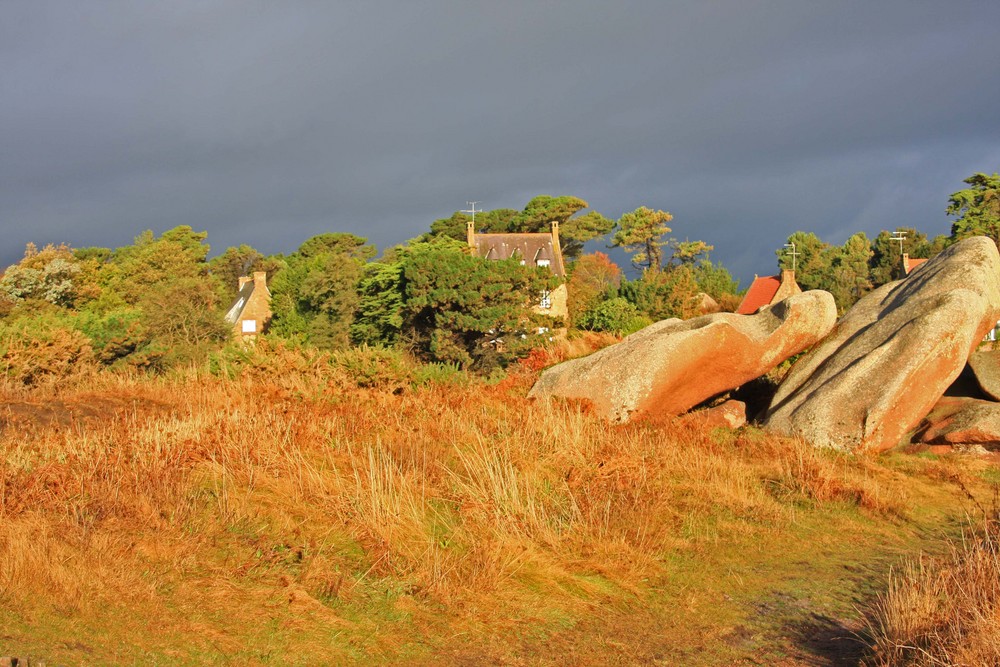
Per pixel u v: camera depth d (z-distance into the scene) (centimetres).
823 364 1568
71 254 6281
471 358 3894
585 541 888
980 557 724
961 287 1505
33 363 1670
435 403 1371
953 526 1034
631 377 1475
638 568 844
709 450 1275
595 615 743
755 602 780
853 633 697
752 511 1030
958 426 1412
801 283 7231
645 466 1098
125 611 632
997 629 599
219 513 836
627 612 753
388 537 816
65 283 5703
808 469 1175
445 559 802
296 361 1677
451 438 1166
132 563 705
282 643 627
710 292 5597
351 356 1662
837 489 1109
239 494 891
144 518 796
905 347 1405
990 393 1498
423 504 916
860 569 872
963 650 580
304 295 4972
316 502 888
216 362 1742
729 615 748
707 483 1102
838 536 981
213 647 607
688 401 1542
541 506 934
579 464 1095
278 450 1015
